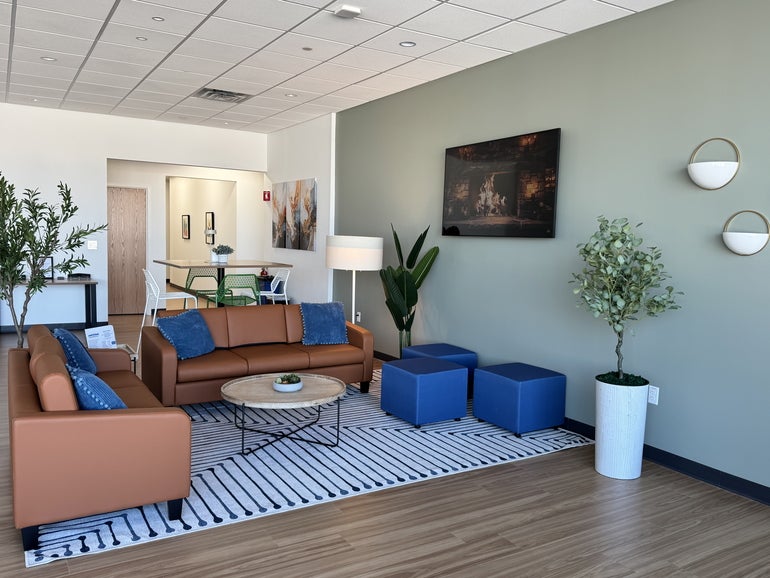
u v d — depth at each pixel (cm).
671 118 371
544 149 453
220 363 458
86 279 790
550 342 460
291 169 863
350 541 276
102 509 265
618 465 359
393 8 391
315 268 808
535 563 261
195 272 998
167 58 526
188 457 282
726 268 345
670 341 376
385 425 450
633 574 255
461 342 550
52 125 773
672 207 372
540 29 423
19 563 248
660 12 376
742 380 339
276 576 245
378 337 680
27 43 490
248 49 491
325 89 625
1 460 355
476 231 519
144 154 834
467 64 516
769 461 328
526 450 404
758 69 327
